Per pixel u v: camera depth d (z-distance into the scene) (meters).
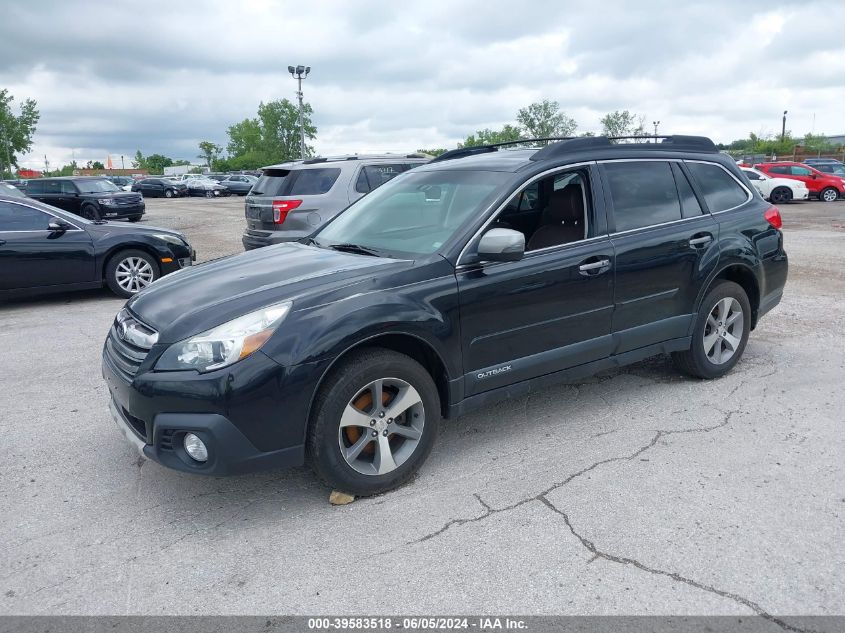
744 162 30.53
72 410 4.77
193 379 3.01
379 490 3.45
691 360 4.81
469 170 4.22
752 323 5.20
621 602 2.61
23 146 67.44
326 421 3.21
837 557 2.85
